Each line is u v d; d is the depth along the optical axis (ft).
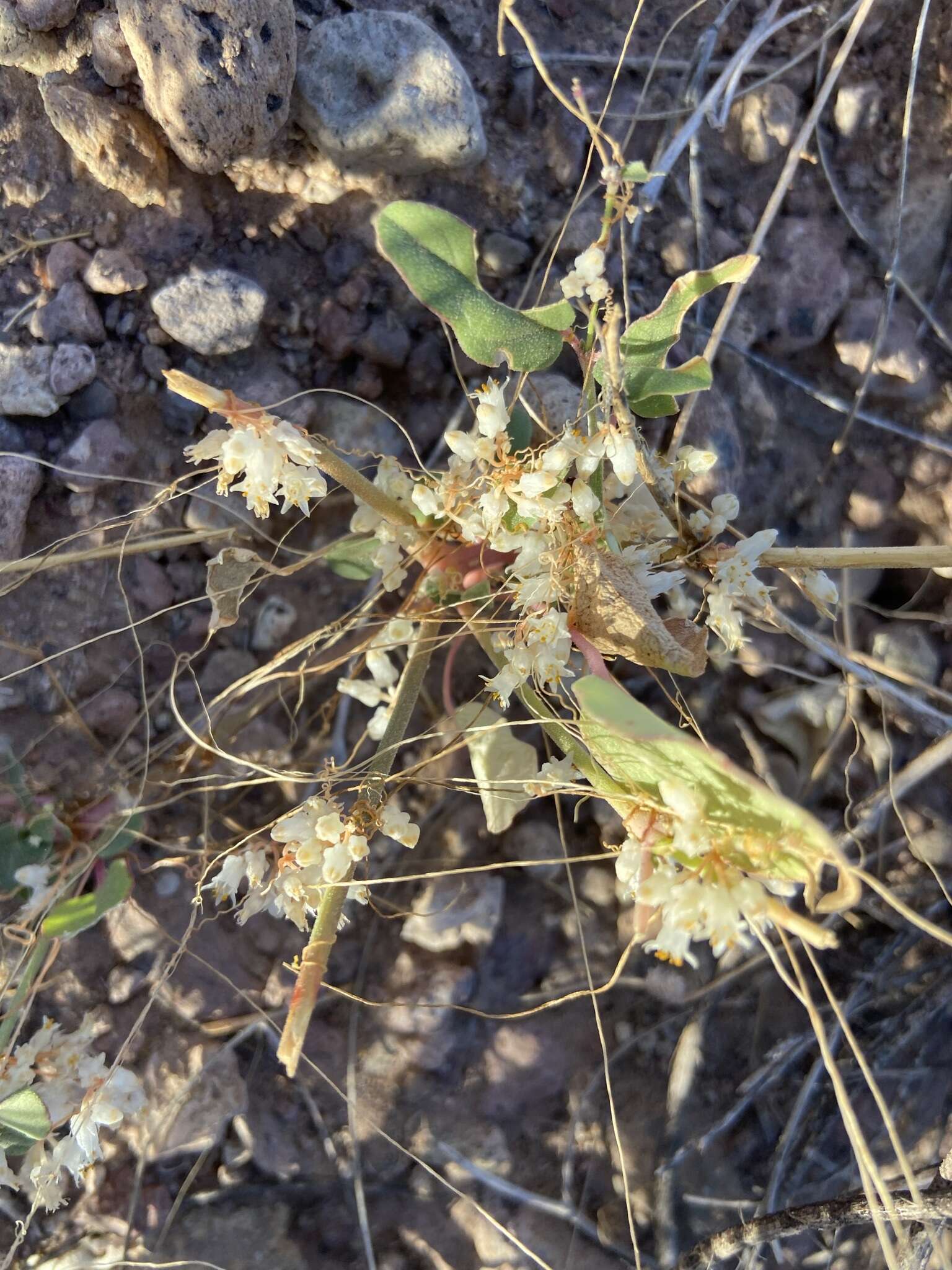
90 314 0.47
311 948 0.36
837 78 0.52
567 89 0.50
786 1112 0.51
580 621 0.38
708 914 0.29
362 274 0.49
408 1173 0.50
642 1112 0.51
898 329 0.52
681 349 0.51
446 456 0.51
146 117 0.45
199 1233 0.48
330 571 0.51
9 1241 0.48
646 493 0.42
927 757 0.50
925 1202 0.40
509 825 0.52
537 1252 0.50
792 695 0.52
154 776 0.49
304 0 0.47
